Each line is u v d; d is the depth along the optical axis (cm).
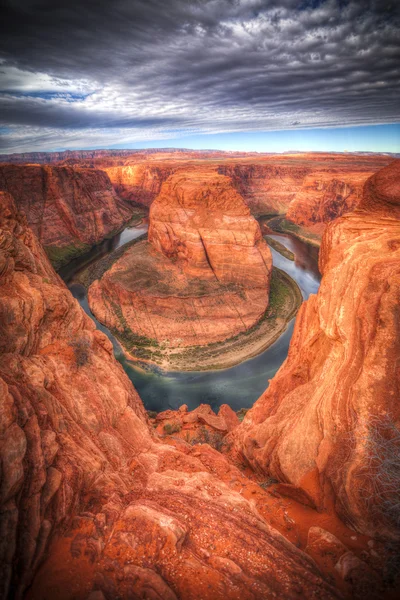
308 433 1384
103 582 747
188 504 1020
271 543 909
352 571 841
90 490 1033
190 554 839
